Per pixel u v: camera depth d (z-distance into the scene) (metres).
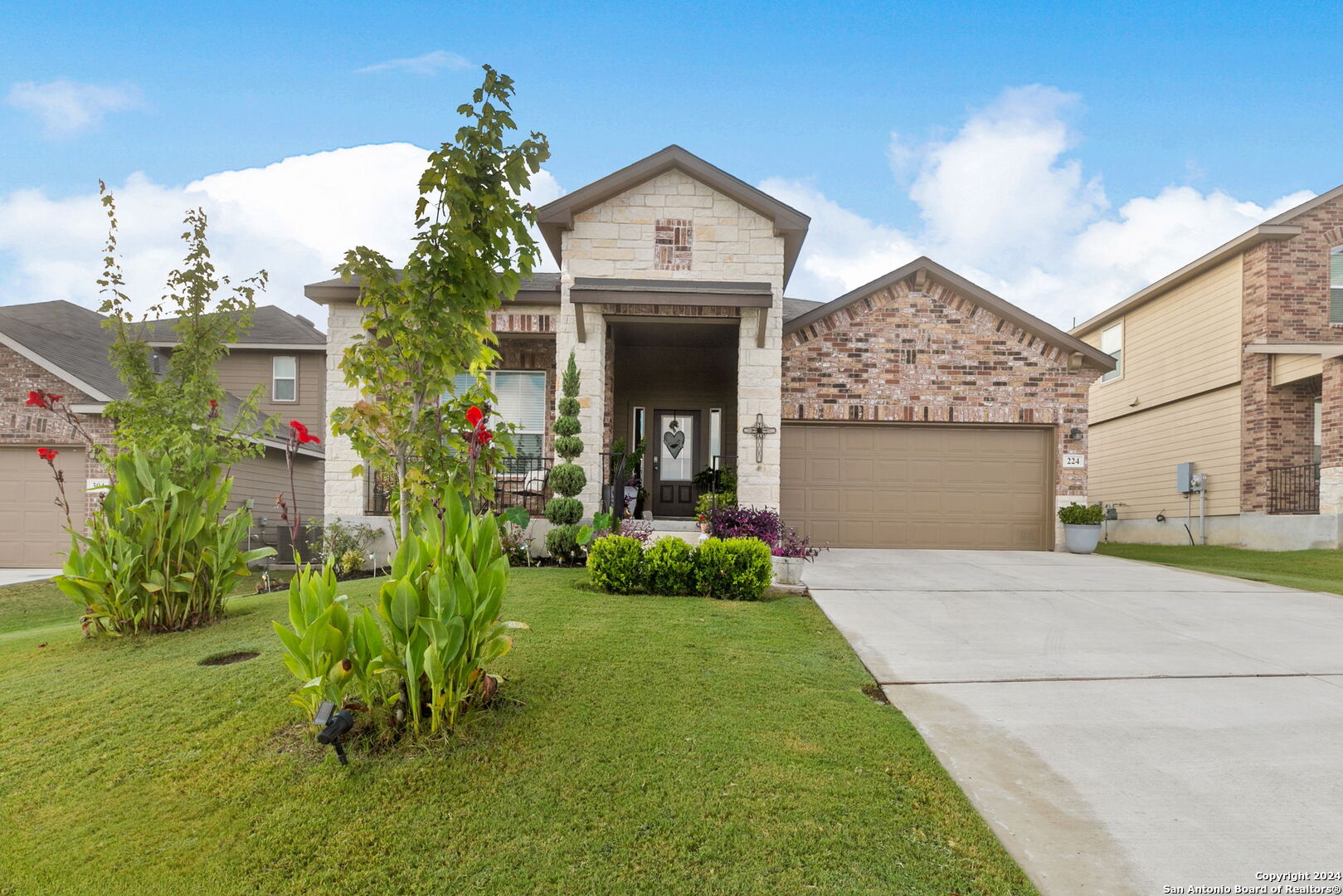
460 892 2.38
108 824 2.80
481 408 4.16
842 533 12.66
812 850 2.62
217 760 3.25
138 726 3.67
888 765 3.32
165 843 2.66
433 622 3.20
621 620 5.75
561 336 10.76
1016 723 3.95
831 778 3.16
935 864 2.57
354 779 3.02
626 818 2.80
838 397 12.45
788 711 3.90
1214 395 15.13
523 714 3.66
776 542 9.24
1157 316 17.11
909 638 5.76
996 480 12.74
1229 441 14.69
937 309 12.53
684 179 10.98
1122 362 18.59
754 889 2.40
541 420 12.45
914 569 9.78
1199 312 15.62
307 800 2.89
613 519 10.32
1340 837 2.79
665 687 4.15
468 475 4.05
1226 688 4.58
